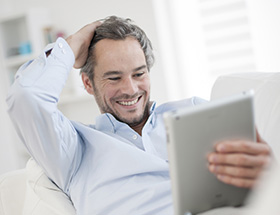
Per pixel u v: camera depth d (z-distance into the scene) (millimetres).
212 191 921
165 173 1324
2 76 3879
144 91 1487
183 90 3586
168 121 863
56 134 1282
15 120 1257
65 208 1328
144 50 1512
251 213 457
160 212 1230
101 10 3547
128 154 1326
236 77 1607
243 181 901
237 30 3350
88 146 1433
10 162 3834
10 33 3990
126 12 3463
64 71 1362
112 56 1442
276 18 3223
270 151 915
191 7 3461
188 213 918
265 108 1367
